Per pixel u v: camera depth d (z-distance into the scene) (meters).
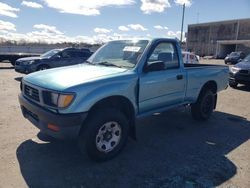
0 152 4.01
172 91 4.79
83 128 3.55
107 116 3.66
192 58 14.91
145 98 4.25
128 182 3.30
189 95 5.30
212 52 53.12
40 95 3.56
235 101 8.43
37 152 4.04
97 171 3.54
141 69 4.16
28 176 3.37
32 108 3.66
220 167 3.75
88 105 3.40
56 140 4.50
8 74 14.59
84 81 3.52
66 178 3.35
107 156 3.81
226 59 30.52
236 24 48.50
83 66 4.57
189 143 4.63
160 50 4.56
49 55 13.78
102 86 3.59
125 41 4.82
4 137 4.61
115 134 3.88
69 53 14.21
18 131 4.92
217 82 6.10
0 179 3.27
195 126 5.61
